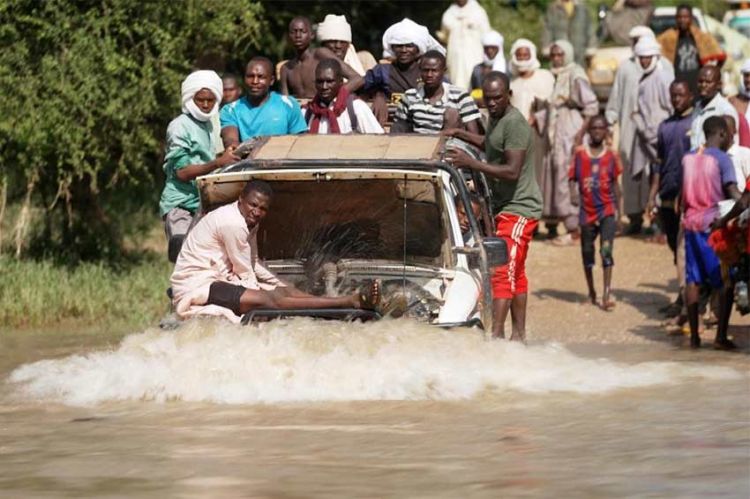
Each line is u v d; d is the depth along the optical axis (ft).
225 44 158.51
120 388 89.86
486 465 68.74
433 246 99.60
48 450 73.82
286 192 97.55
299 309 92.12
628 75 179.42
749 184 113.80
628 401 86.69
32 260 152.97
